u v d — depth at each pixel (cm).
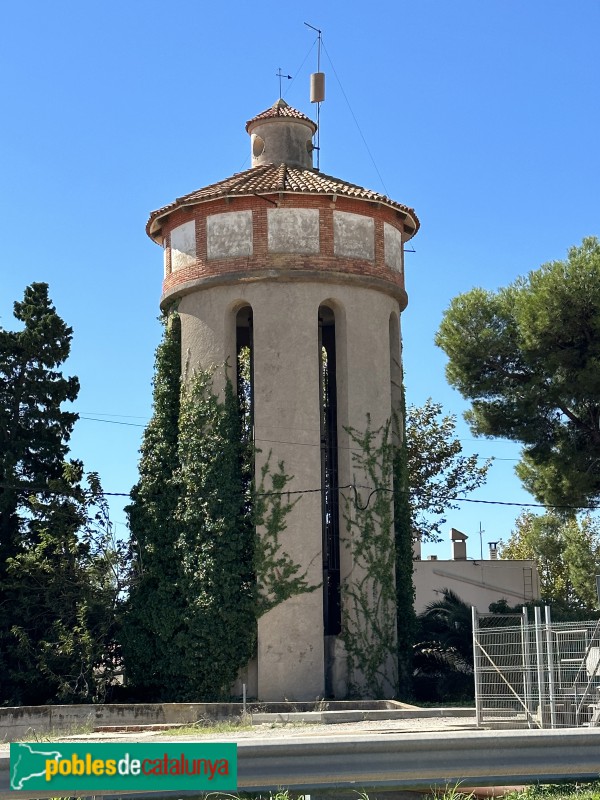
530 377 4194
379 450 3550
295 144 3947
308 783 1185
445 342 4269
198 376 3531
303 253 3525
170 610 3416
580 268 3912
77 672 3494
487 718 2344
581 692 2189
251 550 3397
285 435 3438
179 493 3506
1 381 3994
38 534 3700
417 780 1215
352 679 3372
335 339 3659
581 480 4019
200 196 3588
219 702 3306
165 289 3719
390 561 3497
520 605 4156
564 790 1293
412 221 3853
